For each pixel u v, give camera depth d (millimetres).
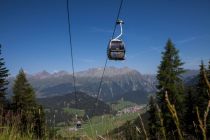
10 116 5641
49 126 6168
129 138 3656
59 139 5656
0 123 5484
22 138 5516
